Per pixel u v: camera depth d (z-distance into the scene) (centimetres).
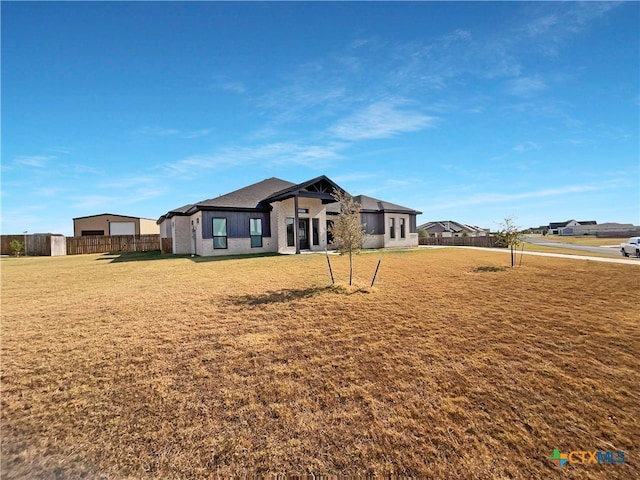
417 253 1881
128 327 542
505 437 271
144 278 1049
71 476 230
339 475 233
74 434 275
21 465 241
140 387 350
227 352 440
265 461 245
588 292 795
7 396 334
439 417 298
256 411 307
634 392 340
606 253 2308
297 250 1838
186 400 325
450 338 489
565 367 396
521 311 629
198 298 740
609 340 478
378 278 984
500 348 452
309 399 328
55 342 477
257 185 2325
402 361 413
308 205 2120
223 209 1877
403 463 243
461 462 243
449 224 6581
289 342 475
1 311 648
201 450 256
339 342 475
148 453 253
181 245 2267
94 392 341
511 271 1139
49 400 327
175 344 468
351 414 302
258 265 1319
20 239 2542
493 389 347
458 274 1068
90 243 2861
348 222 900
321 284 888
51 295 800
